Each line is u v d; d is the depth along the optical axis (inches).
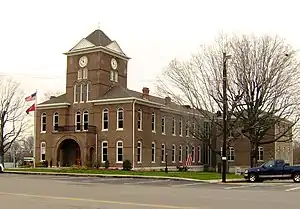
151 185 1175.0
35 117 2464.3
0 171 1843.0
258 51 1975.9
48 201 711.7
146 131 2295.8
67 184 1156.5
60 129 2320.4
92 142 2250.2
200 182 1381.6
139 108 2251.5
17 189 964.0
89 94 2327.8
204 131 2193.7
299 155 4854.8
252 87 1833.2
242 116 1867.6
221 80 1811.0
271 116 1881.2
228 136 2098.9
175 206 649.6
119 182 1294.3
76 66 2385.6
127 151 2177.7
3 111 2979.8
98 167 2169.0
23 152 4756.4
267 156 2726.4
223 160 1459.2
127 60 2536.9
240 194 887.1
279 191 994.1
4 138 3068.4
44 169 1985.7
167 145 2504.9
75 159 2306.8
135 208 622.5
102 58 2337.6
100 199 753.0
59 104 2383.1
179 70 1941.4
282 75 1836.9
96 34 2383.1
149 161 2306.8
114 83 2407.7
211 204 684.1
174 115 2608.3
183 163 2642.7
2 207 627.5
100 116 2272.4
